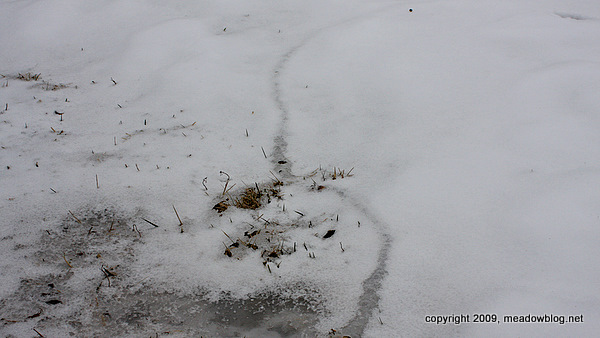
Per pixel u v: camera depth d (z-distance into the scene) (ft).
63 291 7.11
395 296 6.75
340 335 6.33
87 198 9.02
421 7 16.12
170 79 12.98
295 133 11.05
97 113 11.96
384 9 16.25
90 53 14.97
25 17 16.46
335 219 8.45
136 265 7.62
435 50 13.23
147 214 8.68
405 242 7.54
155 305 6.95
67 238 8.10
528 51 12.66
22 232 8.18
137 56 14.24
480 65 12.27
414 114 10.80
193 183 9.50
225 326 6.61
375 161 9.66
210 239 8.17
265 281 7.30
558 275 6.43
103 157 10.25
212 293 7.14
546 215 7.29
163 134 11.03
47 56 14.89
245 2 17.75
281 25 16.30
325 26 15.80
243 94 12.53
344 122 11.19
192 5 17.43
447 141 9.64
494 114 10.19
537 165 8.46
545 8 15.44
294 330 6.49
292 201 9.04
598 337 5.54
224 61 13.88
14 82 13.42
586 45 12.65
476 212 7.74
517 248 6.98
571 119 9.49
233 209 8.87
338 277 7.24
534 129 9.38
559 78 10.90
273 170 9.93
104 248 7.93
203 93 12.49
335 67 13.37
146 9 17.25
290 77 13.25
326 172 9.72
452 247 7.27
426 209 8.02
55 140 10.83
